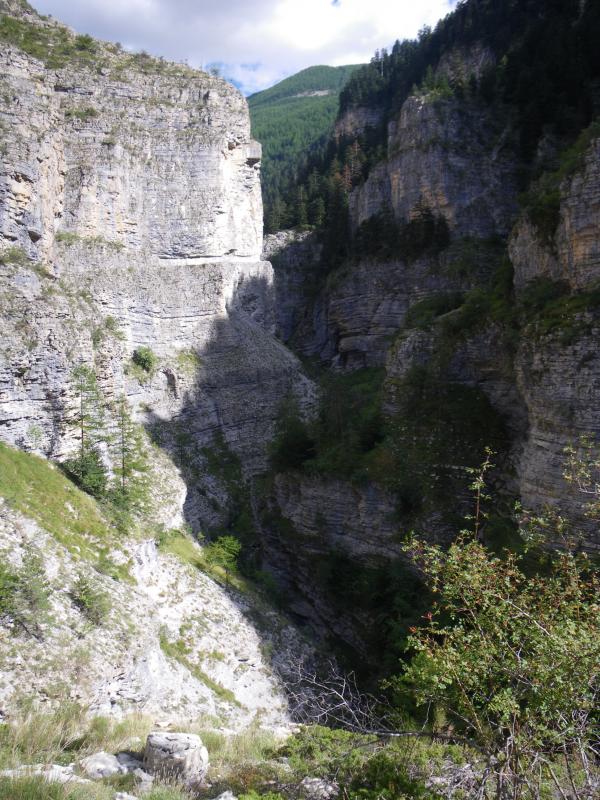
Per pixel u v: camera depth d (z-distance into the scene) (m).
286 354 68.62
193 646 32.69
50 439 35.69
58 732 18.61
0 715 20.80
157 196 61.06
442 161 75.12
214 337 60.25
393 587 40.03
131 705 25.91
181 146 62.19
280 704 33.62
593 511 16.58
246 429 58.59
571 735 11.06
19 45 57.34
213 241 64.50
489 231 74.00
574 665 10.87
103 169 55.22
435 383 44.62
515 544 31.55
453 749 14.45
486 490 39.62
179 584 36.53
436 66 108.94
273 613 40.88
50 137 44.88
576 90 71.94
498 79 80.94
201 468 52.31
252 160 70.94
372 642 40.31
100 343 42.00
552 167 69.62
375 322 79.31
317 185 117.81
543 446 32.53
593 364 30.27
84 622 26.36
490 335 42.31
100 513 35.09
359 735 15.84
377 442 47.69
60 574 27.98
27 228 40.47
